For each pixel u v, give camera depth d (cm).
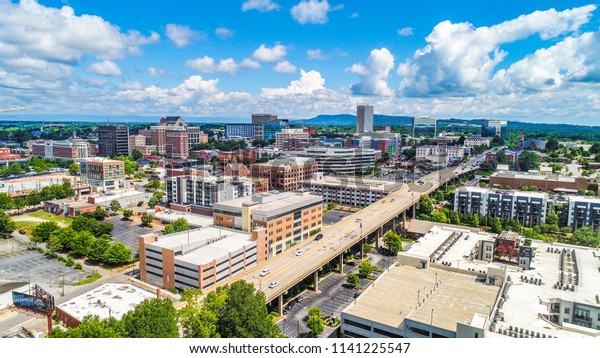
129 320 10638
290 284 15462
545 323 10956
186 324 11462
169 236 18750
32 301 12156
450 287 13600
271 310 15662
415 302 12725
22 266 19438
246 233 19850
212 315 11488
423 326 11062
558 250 16650
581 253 16300
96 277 18162
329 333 13912
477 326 10131
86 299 14788
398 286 13812
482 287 13562
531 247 15975
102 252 19650
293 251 19388
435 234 19125
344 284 18300
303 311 15650
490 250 17338
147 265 17412
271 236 19838
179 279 16125
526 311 11606
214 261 15988
